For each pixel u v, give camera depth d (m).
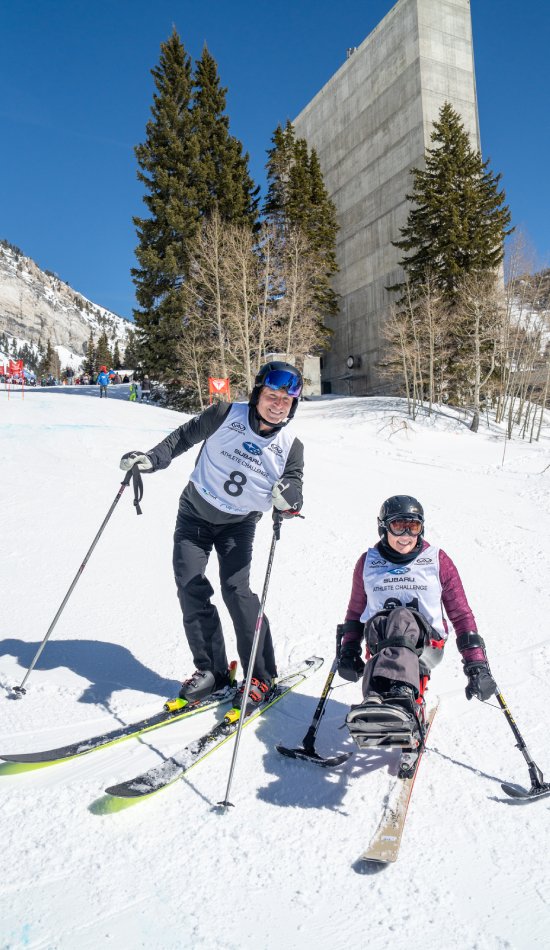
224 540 3.04
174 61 33.12
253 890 1.90
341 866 2.01
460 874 1.98
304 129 47.06
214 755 2.67
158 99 32.09
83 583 4.68
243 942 1.70
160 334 31.14
